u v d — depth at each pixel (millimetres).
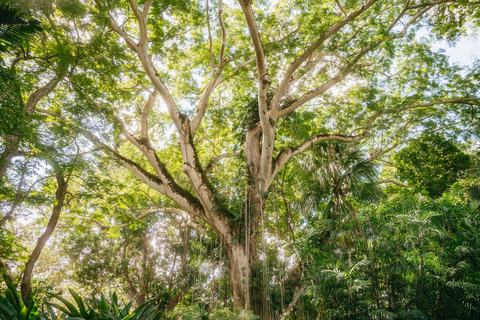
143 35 9258
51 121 11180
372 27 10359
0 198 8766
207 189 9891
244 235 9148
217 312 5484
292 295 9109
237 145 12094
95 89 8656
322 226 9453
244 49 12469
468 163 14477
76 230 13227
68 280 18766
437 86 13570
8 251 9234
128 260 16453
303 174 12500
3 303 3133
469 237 6934
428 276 6805
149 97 11703
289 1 12359
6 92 5684
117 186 11547
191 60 13945
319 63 11078
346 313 6773
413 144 15977
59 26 7332
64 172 9484
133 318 3703
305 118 12672
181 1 9883
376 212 7559
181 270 12062
